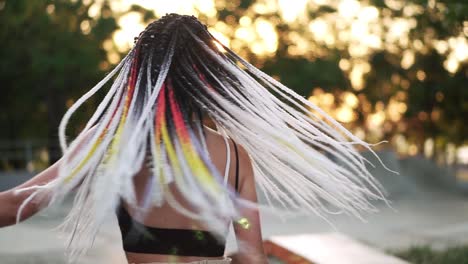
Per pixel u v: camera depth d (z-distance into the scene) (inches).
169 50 70.1
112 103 68.2
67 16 625.0
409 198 515.2
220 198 63.5
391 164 543.2
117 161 61.4
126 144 63.4
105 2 611.8
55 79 633.0
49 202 65.2
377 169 527.8
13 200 65.5
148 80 67.9
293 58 625.3
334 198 70.0
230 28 607.2
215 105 69.3
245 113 69.2
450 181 597.9
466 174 820.6
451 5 209.0
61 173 63.0
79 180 63.3
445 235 339.9
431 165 601.3
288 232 339.0
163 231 67.4
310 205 71.0
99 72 625.6
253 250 70.4
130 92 68.3
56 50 621.0
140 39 71.6
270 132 68.7
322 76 602.2
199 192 62.7
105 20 598.5
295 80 602.5
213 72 70.9
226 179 66.4
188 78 69.6
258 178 73.4
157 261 67.6
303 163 68.7
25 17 624.7
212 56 71.4
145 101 67.3
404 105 693.9
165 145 64.9
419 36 265.4
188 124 67.1
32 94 676.1
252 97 70.3
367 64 653.9
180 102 68.6
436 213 430.9
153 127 65.6
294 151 68.7
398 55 617.0
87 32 624.7
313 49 626.8
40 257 280.4
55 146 628.1
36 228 333.1
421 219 398.6
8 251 291.0
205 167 64.8
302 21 618.8
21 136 771.4
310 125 70.9
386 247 301.7
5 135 743.7
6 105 711.1
